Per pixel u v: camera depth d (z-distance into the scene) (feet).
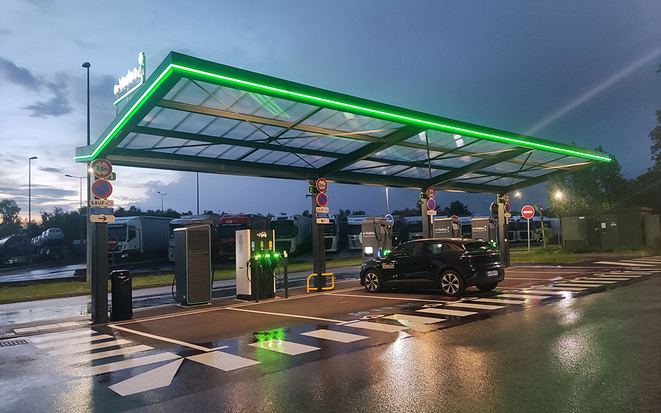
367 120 38.55
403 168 56.29
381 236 61.31
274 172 48.73
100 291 36.09
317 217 51.29
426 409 14.61
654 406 13.98
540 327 25.82
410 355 21.13
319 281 51.11
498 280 41.39
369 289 47.14
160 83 27.37
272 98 32.35
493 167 61.67
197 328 31.22
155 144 40.04
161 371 20.40
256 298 43.65
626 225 95.20
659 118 125.70
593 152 55.93
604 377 16.83
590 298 35.76
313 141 43.14
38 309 48.37
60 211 227.40
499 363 19.22
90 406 16.33
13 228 260.62
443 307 34.68
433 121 39.32
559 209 125.39
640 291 38.58
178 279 44.27
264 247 46.34
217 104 32.99
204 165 44.65
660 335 22.86
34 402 17.22
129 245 111.55
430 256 42.19
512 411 14.12
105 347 26.71
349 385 17.26
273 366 20.30
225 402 16.01
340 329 28.07
